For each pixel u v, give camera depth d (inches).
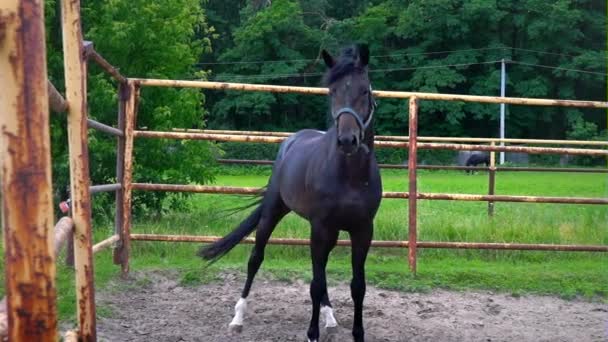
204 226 308.2
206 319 194.5
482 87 1550.2
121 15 341.4
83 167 95.0
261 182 676.7
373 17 1595.7
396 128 1551.4
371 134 160.2
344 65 157.8
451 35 1581.0
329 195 157.6
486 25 1590.8
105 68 198.1
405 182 693.9
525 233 288.7
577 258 280.8
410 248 243.8
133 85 234.8
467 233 287.0
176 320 191.0
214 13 1683.1
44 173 55.0
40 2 55.0
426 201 481.1
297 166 179.9
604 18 1581.0
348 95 153.6
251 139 243.4
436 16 1576.0
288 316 200.4
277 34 1588.3
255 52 1609.3
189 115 360.2
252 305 211.0
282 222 294.8
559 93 1562.5
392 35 1672.0
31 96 54.1
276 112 1624.0
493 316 206.7
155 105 350.0
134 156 341.1
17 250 54.6
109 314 187.3
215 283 234.1
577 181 797.2
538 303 224.4
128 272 235.8
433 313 206.8
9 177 54.0
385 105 1526.8
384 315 202.5
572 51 1571.1
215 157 368.8
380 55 1628.9
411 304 216.2
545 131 1598.2
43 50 55.1
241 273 241.6
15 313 55.1
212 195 508.1
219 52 1729.8
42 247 55.1
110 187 216.4
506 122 1568.7
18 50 53.6
